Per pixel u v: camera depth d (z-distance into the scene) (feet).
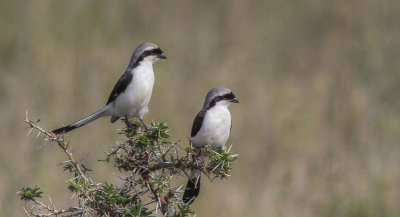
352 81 59.26
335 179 43.55
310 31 68.59
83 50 56.13
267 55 63.05
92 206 17.83
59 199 37.81
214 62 59.62
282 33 67.41
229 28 65.98
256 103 52.44
